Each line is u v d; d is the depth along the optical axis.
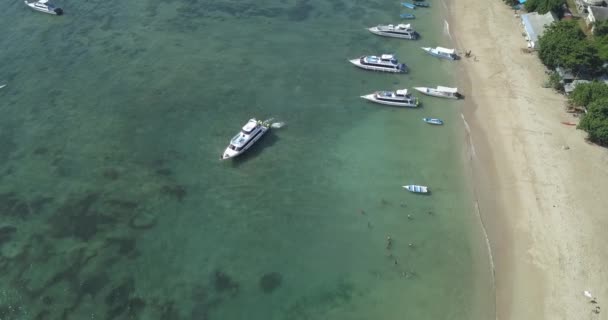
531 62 112.62
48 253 74.56
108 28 128.12
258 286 70.19
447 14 130.75
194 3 138.00
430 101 102.88
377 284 70.50
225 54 117.19
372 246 75.44
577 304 67.38
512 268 72.19
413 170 87.81
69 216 80.12
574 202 81.12
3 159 90.94
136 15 133.38
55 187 85.12
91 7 137.25
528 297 68.50
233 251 74.69
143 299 68.62
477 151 91.06
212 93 105.06
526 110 99.50
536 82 106.81
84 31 127.06
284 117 98.94
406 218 79.50
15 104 103.50
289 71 111.50
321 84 107.62
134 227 78.12
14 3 139.00
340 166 88.56
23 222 79.38
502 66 111.75
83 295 69.12
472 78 108.62
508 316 66.50
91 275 71.50
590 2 124.75
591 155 89.38
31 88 107.88
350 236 76.81
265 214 80.19
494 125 96.38
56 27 128.62
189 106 101.81
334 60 114.88
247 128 90.75
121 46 120.94
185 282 70.62
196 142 93.44
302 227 78.19
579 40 104.62
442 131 95.88
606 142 91.12
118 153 91.44
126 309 67.44
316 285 70.38
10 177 87.25
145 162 89.50
